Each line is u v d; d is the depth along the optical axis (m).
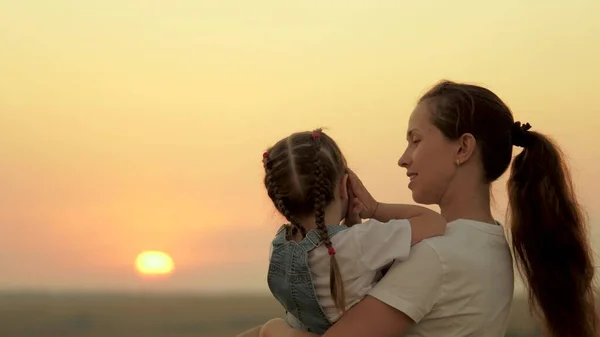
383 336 1.72
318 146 1.92
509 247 1.96
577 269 1.92
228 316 37.31
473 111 1.88
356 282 1.77
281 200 1.89
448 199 1.94
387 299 1.72
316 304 1.81
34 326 32.91
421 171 1.93
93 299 48.53
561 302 1.91
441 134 1.90
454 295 1.75
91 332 31.81
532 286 1.94
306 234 1.85
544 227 1.92
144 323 34.16
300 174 1.87
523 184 1.95
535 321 1.99
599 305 1.98
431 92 1.97
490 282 1.81
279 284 1.90
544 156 1.94
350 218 2.02
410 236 1.79
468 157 1.88
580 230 1.93
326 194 1.88
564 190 1.94
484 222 1.90
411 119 1.99
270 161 1.94
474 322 1.78
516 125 1.98
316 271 1.81
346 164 2.04
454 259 1.75
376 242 1.78
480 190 1.93
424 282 1.73
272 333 1.98
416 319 1.73
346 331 1.72
